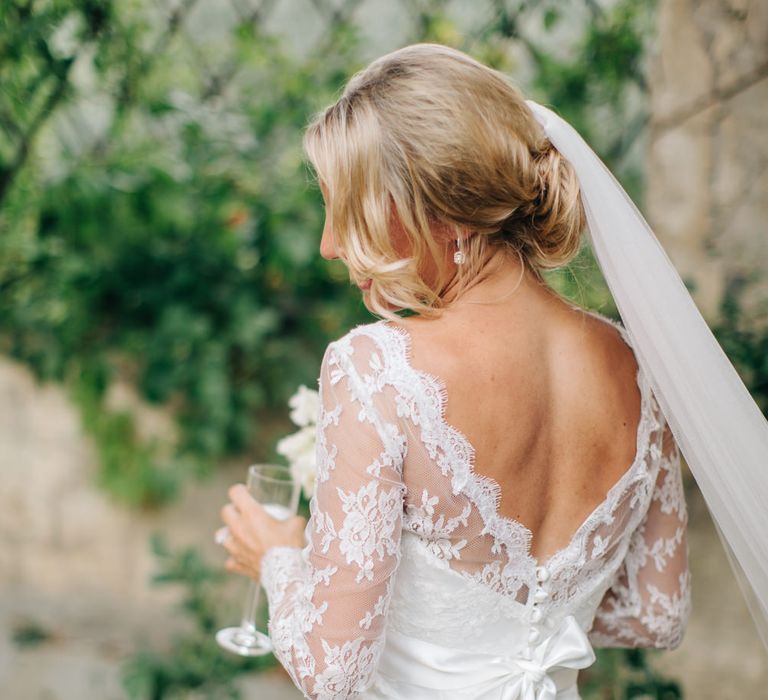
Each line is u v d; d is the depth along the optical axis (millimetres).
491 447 1114
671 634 1400
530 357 1155
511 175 1123
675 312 1239
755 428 1265
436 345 1115
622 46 2939
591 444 1193
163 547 2748
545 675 1229
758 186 2354
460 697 1207
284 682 3064
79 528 3311
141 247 3145
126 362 3248
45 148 3201
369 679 1153
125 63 3111
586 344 1217
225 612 3008
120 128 3189
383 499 1096
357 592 1101
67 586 3332
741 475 1261
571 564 1203
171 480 3213
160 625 3279
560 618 1248
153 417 3264
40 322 3217
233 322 3105
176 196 3070
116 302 3193
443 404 1089
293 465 1646
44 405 3277
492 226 1152
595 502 1209
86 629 3299
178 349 3113
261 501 1625
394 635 1226
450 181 1102
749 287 2383
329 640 1118
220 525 3275
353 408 1106
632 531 1301
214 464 3250
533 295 1202
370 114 1126
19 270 3203
